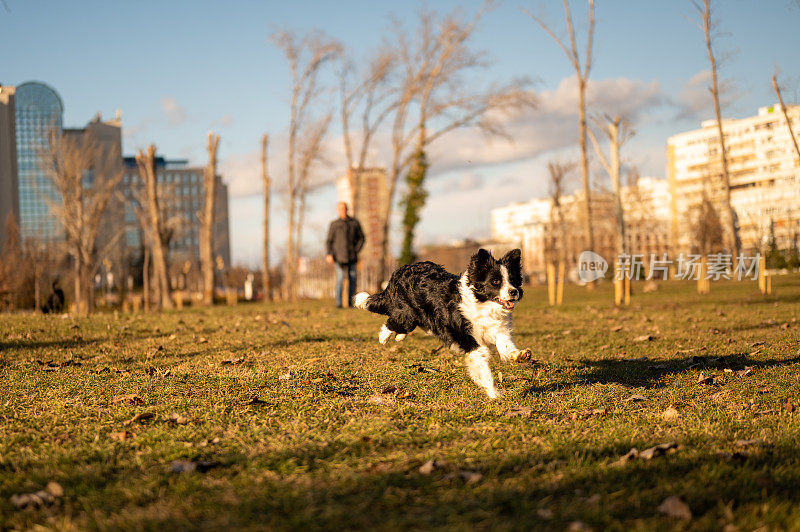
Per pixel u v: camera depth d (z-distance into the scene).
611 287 29.58
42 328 9.55
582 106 22.66
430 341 8.03
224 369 6.26
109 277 36.62
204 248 22.09
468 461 3.32
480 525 2.52
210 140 21.70
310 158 30.94
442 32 25.52
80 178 24.08
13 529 2.61
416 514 2.62
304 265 34.44
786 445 3.49
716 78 22.88
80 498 2.89
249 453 3.52
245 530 2.49
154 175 21.69
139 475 3.21
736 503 2.70
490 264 5.29
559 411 4.54
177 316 12.23
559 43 22.16
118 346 7.98
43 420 4.33
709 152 87.75
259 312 13.56
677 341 8.20
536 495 2.84
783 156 81.94
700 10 21.81
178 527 2.53
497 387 5.33
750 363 6.38
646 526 2.46
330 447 3.60
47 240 27.45
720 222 46.91
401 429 4.02
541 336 9.01
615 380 5.68
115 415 4.42
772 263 45.78
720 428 3.94
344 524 2.53
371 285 30.58
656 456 3.38
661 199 95.62
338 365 6.36
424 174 27.30
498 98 25.47
